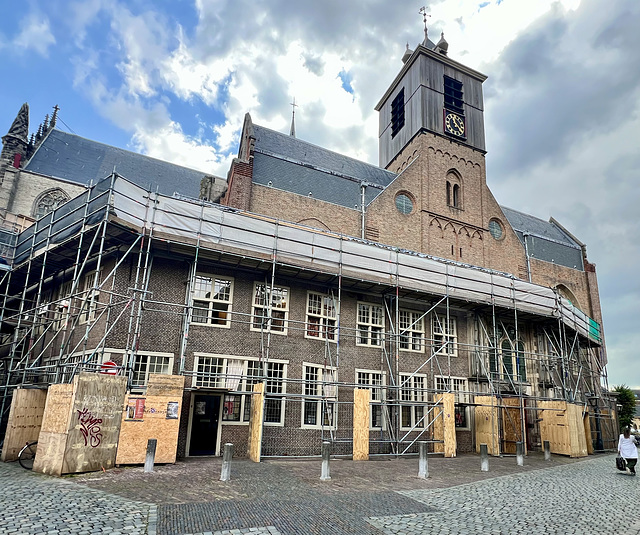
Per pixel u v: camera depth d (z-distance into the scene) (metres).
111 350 17.19
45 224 21.47
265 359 18.72
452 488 12.96
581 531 9.08
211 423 18.53
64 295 21.34
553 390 29.58
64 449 12.64
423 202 32.91
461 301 25.28
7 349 23.48
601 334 44.03
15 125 38.09
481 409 24.20
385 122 43.25
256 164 28.62
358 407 19.41
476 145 37.81
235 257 19.30
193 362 18.58
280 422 19.91
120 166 41.94
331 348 22.06
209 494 10.77
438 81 38.00
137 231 16.97
